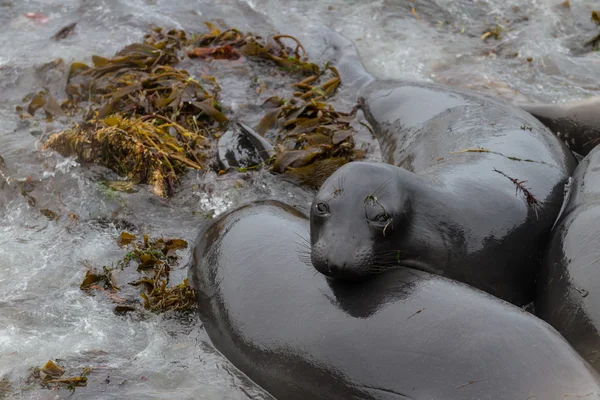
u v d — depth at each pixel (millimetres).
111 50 12797
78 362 7191
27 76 12070
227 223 8172
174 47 12727
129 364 7199
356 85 12117
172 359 7258
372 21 14031
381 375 6258
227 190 9586
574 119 10453
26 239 8859
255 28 13711
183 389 6887
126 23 13695
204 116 10875
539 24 13805
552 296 7465
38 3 14266
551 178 8805
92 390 6867
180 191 9609
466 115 10281
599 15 14023
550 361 5996
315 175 9766
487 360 6074
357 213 7203
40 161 10031
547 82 12180
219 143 10211
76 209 9336
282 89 11820
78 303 7957
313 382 6488
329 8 14453
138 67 11922
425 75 12469
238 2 14609
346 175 7461
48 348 7348
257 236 7723
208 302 7574
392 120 11031
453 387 6016
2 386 6883
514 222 8031
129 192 9547
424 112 10734
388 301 6738
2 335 7473
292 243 7539
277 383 6691
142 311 7855
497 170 8555
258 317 6996
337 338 6531
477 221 7891
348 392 6320
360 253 6977
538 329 6285
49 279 8273
